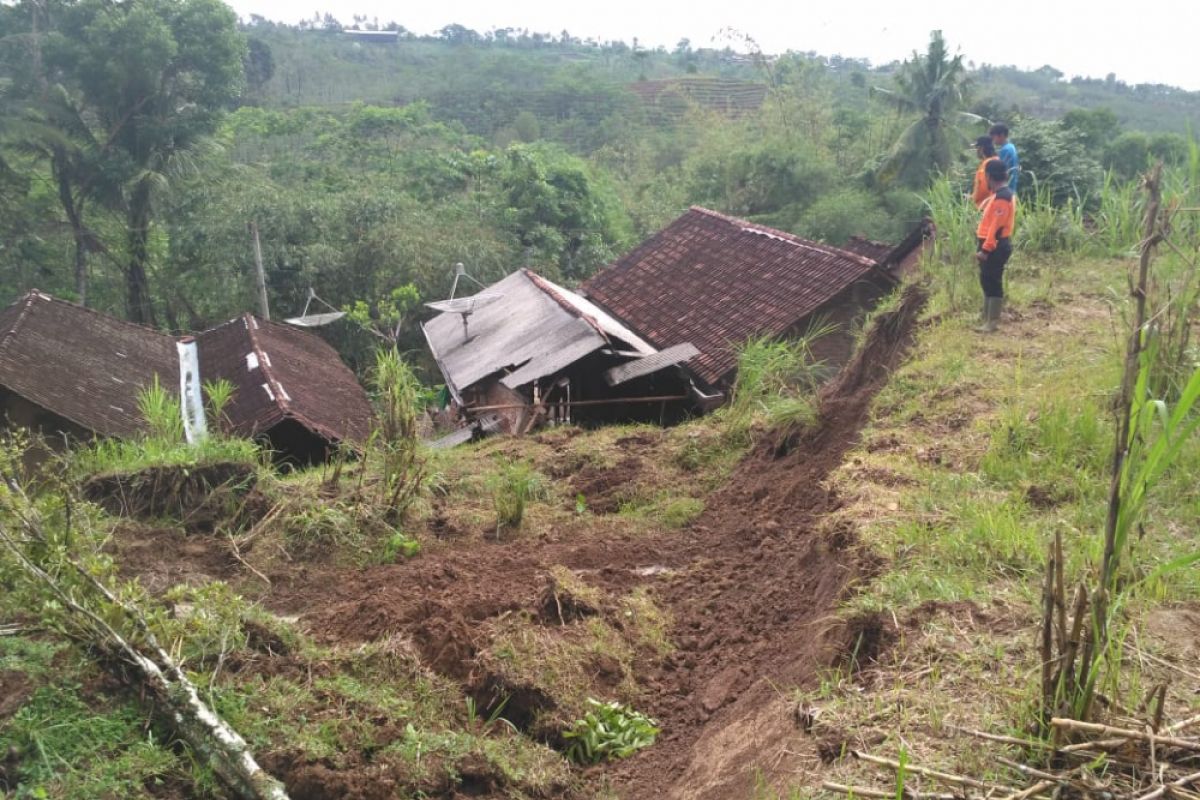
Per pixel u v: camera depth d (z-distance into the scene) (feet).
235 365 59.00
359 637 19.63
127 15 92.38
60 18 92.94
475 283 87.20
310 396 56.90
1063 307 32.91
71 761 13.15
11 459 18.70
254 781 13.19
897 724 12.97
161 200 97.45
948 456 22.39
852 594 17.04
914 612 15.56
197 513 25.67
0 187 91.09
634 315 64.39
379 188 98.73
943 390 26.55
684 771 15.57
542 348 52.47
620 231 115.96
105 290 100.37
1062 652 11.62
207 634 16.80
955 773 11.66
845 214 99.71
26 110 88.89
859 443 25.45
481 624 19.67
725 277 62.54
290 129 130.52
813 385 34.55
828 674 15.21
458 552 25.11
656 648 19.75
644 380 51.85
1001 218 29.73
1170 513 18.06
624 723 17.25
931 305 33.88
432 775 14.69
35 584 14.82
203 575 22.50
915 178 101.96
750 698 16.66
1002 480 20.53
